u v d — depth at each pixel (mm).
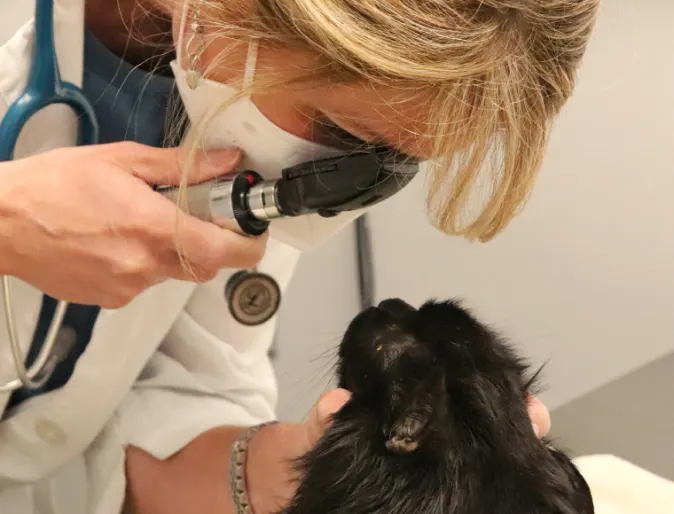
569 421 1269
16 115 654
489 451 597
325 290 1349
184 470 918
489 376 624
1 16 861
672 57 1113
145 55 785
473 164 524
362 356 645
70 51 705
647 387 1222
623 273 1227
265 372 1102
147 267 608
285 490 763
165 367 994
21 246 604
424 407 586
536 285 1297
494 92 496
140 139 792
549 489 615
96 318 829
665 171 1155
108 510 901
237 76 573
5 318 747
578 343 1282
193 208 612
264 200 597
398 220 1322
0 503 867
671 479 1190
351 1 464
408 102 507
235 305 950
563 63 537
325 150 621
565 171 1237
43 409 848
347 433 624
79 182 595
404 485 584
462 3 470
